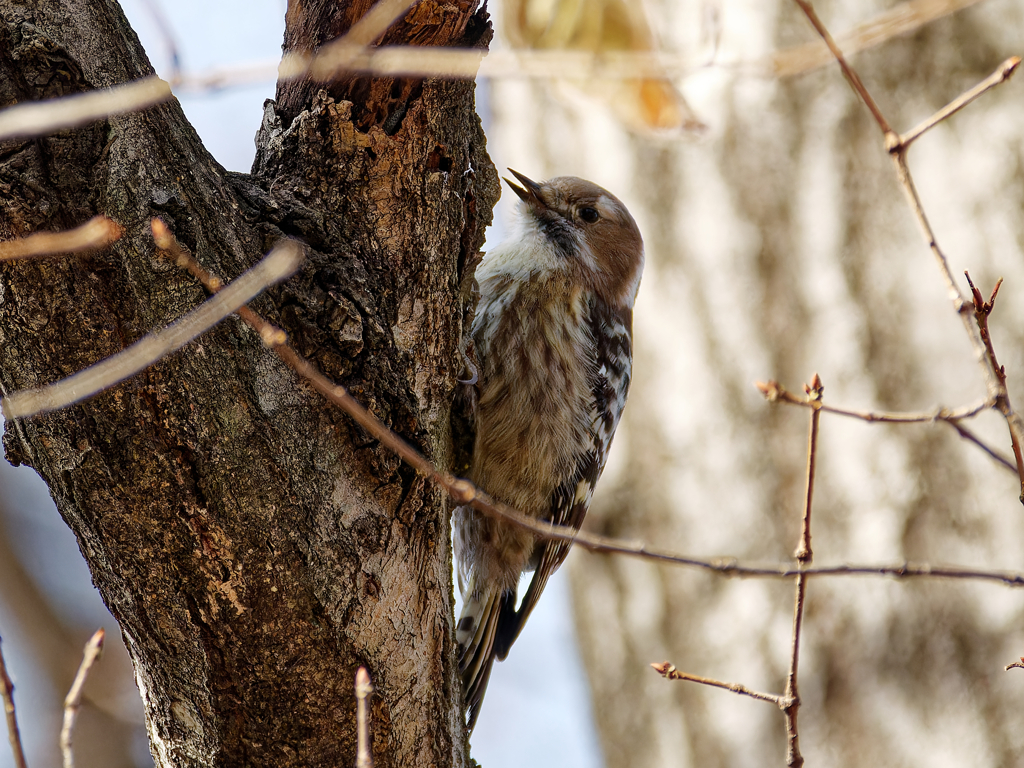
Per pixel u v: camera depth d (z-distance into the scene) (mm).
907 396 10570
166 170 5309
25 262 4918
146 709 6000
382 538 5855
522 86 13562
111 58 5188
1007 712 10047
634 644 12336
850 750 10586
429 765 6309
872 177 10898
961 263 10453
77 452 5199
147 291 5121
